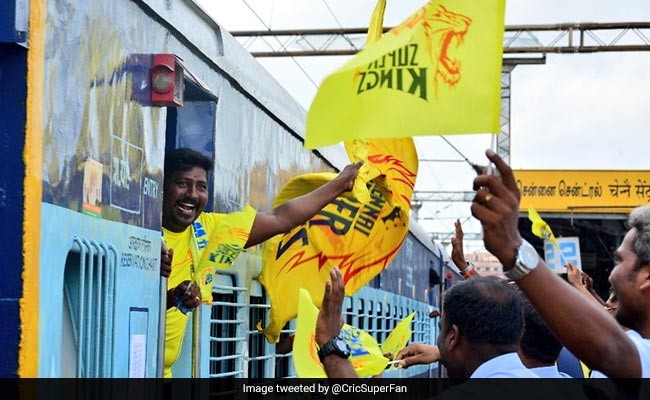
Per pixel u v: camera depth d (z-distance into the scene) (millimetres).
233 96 6312
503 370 3037
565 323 2566
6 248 3377
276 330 6832
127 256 4398
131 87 4480
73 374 3816
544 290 2533
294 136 8195
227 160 6141
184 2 5375
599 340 2582
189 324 5473
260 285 6965
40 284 3465
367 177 5730
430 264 17469
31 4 3438
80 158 3869
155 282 4801
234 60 6348
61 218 3666
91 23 4008
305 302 4039
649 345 2963
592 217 25875
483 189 2486
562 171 26641
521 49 18641
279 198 7039
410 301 14242
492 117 2580
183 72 4906
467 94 2600
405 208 5805
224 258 5402
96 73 4055
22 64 3424
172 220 5348
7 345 3334
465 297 3117
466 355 3111
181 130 5844
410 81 2660
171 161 5375
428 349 4738
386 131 2645
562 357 4816
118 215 4297
